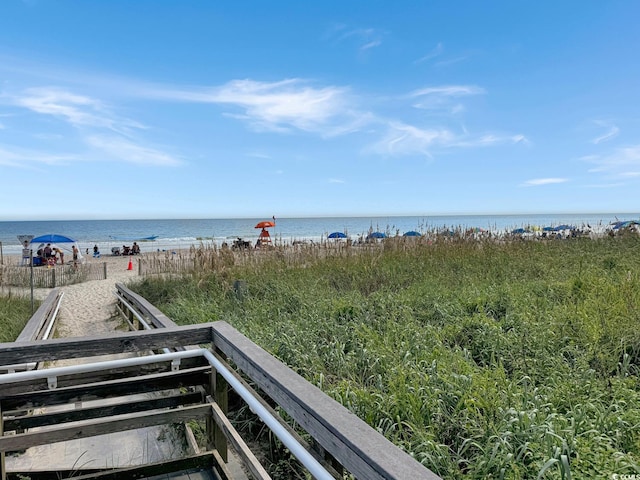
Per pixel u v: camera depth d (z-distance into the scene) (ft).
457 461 7.97
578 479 6.84
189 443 9.92
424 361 11.87
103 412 8.29
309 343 14.38
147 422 8.07
